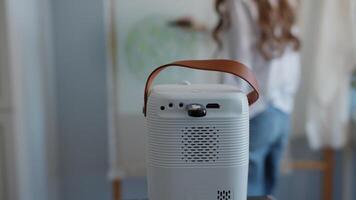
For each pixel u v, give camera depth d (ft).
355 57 5.38
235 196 1.87
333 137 5.61
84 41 5.66
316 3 5.43
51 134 5.75
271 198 2.56
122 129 5.65
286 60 4.31
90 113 5.84
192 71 4.95
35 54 5.08
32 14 4.97
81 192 6.04
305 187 6.30
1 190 4.58
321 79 5.43
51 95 5.71
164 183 1.85
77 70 5.72
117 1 5.41
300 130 5.82
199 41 5.46
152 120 1.83
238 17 4.00
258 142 4.27
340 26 5.35
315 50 5.46
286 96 4.47
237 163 1.84
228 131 1.81
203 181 1.84
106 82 5.76
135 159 5.70
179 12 5.42
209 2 5.39
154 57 5.49
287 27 4.17
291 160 6.06
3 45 4.30
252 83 1.94
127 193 5.97
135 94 5.57
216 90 1.90
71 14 5.58
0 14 4.25
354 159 5.95
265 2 3.97
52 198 5.81
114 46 5.48
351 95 5.78
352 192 6.04
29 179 4.81
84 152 5.93
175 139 1.80
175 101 1.80
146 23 5.44
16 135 4.48
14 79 4.38
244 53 4.03
